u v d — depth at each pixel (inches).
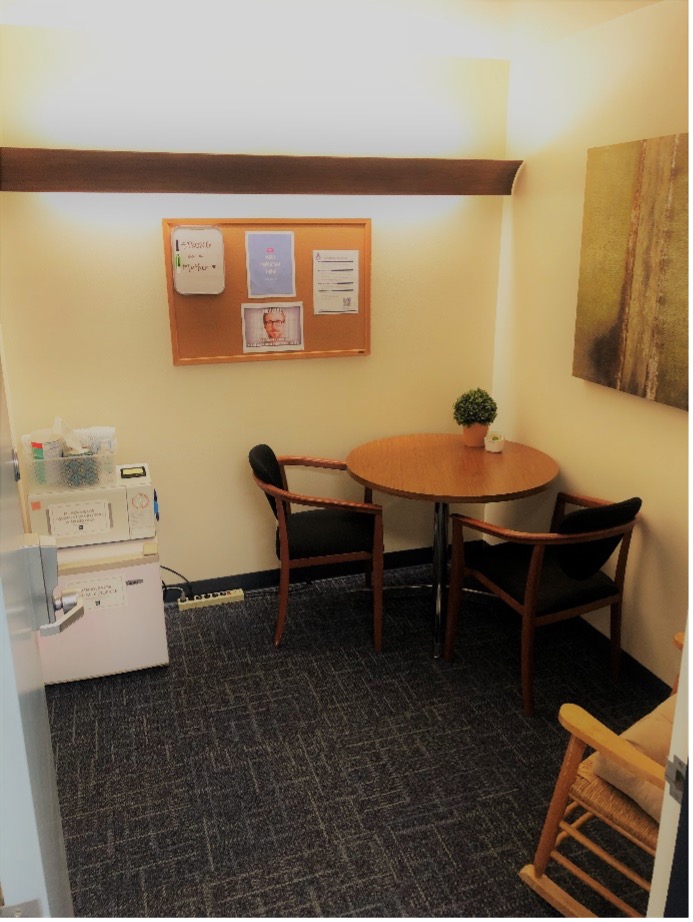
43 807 45.0
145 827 95.3
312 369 147.8
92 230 128.4
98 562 117.7
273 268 139.0
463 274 152.7
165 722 114.7
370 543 132.5
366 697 120.1
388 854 90.6
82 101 123.3
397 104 139.5
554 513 136.5
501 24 118.3
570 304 132.4
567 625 140.5
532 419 148.3
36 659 57.1
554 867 89.3
